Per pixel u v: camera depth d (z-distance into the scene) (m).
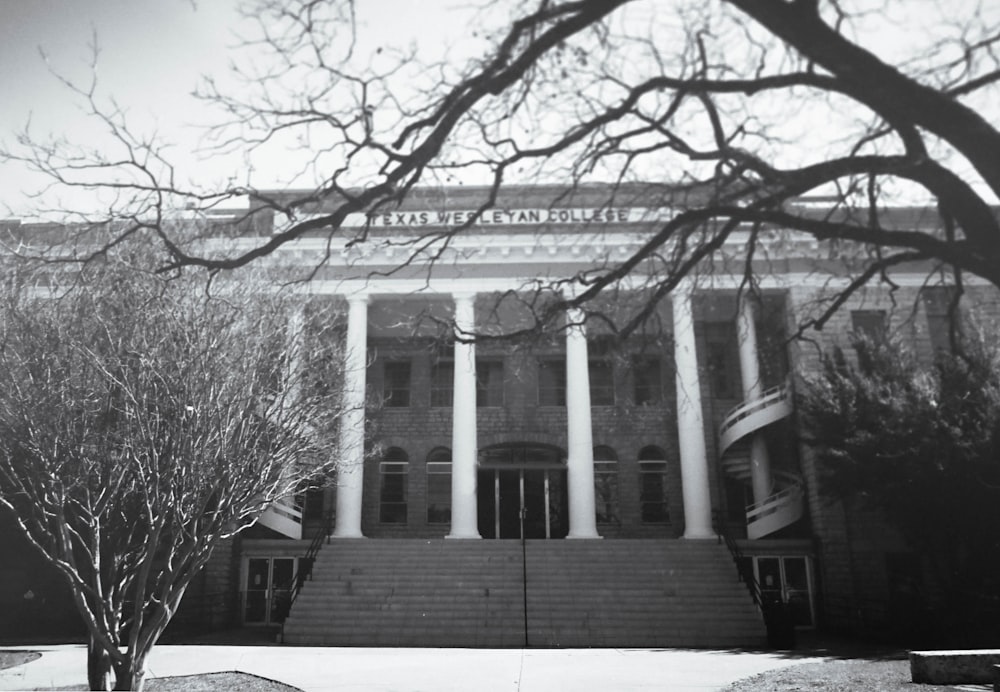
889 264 9.83
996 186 6.69
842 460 25.12
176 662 19.70
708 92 8.34
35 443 14.08
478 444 35.47
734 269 29.42
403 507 35.06
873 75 6.90
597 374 36.53
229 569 31.06
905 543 29.62
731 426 31.92
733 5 7.34
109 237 12.09
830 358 27.55
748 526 31.53
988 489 22.66
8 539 28.23
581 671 17.94
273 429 16.19
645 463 35.12
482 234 31.92
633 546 29.81
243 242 18.98
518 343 11.11
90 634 14.78
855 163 7.81
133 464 14.73
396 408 35.94
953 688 13.83
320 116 8.42
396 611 26.34
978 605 23.56
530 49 7.57
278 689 15.60
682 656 20.95
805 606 31.05
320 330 24.42
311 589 27.45
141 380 14.37
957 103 6.80
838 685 14.55
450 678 16.98
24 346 14.48
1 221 14.82
